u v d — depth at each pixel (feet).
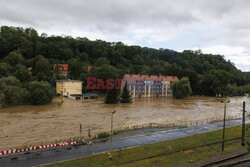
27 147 110.01
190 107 280.51
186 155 101.30
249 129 158.30
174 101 347.97
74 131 149.48
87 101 315.58
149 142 123.24
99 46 655.76
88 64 538.47
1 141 124.26
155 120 193.88
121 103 302.04
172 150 107.34
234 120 198.80
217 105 308.40
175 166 88.17
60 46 536.01
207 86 462.60
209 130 157.79
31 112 216.54
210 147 114.21
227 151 108.27
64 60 527.40
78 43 622.13
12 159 91.81
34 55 510.58
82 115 208.44
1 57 473.67
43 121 178.50
